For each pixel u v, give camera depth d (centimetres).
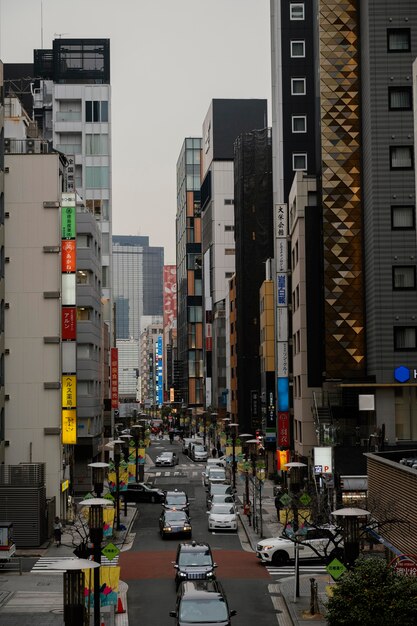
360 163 7188
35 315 6931
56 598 4006
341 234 7150
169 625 3422
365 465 6581
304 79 9612
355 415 7188
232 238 18288
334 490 6388
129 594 4022
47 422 6850
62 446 6919
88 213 8769
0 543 4662
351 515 3023
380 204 6819
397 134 6850
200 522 6662
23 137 8450
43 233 6956
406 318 6738
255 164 12912
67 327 6938
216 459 11275
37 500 5497
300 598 3881
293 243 8350
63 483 6819
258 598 3959
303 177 7800
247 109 18612
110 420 10762
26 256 6950
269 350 9912
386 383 6694
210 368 18250
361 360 7081
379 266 6775
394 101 6894
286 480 7950
